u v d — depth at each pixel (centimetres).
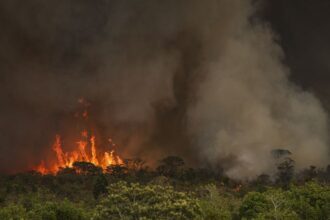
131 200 6756
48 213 7569
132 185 6856
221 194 13138
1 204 11462
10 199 12038
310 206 8544
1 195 13075
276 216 7712
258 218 7525
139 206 6462
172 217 6450
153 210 6481
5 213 7306
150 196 6769
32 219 7344
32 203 10781
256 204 8638
